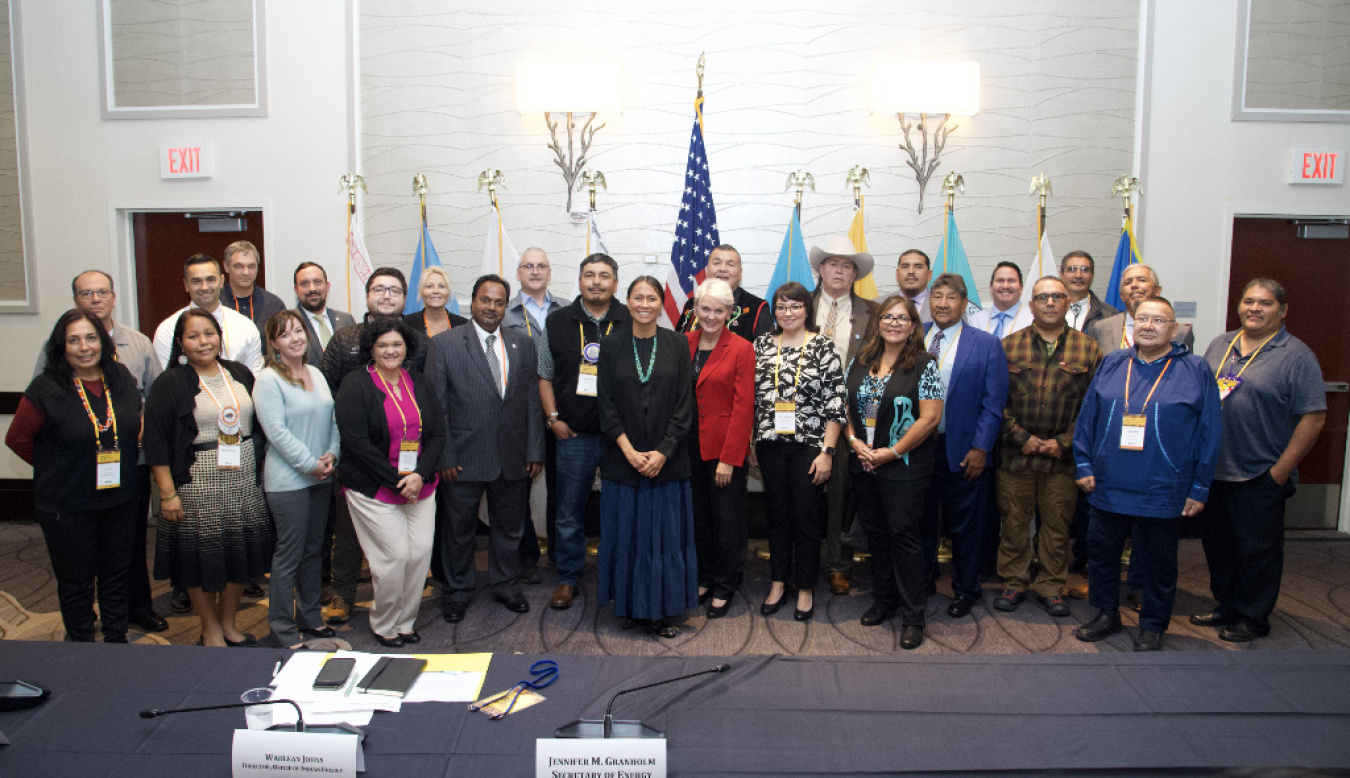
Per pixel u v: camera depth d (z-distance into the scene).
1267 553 2.88
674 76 4.32
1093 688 1.65
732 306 3.06
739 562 3.16
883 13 4.26
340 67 4.34
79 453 2.53
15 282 4.53
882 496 2.89
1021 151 4.30
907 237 4.37
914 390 2.77
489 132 4.38
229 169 4.41
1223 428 2.93
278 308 3.63
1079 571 3.65
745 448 3.02
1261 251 4.34
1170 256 4.28
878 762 1.38
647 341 2.92
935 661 1.78
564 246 4.43
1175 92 4.21
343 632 2.99
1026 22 4.24
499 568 3.21
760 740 1.44
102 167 4.43
